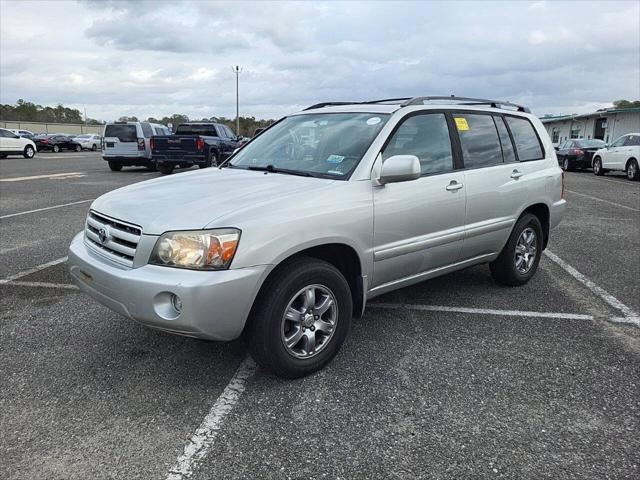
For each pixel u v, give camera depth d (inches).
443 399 125.2
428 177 160.7
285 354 128.6
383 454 104.9
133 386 130.7
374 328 167.6
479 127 187.2
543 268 240.4
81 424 114.5
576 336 162.2
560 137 1579.7
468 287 210.2
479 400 124.9
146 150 757.9
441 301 193.3
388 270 151.9
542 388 130.5
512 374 137.6
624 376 136.9
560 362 144.6
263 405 122.3
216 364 142.6
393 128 155.0
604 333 164.7
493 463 102.2
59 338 158.2
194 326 114.0
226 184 143.6
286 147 169.5
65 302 189.5
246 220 119.6
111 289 122.7
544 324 171.8
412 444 108.0
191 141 687.1
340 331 139.6
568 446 107.5
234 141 813.9
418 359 146.0
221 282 114.2
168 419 116.6
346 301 139.3
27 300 191.6
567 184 647.8
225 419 116.6
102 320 172.4
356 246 139.5
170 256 116.8
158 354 148.3
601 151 784.3
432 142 167.5
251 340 126.6
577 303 192.4
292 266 127.3
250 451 105.7
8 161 1090.7
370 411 120.0
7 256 254.1
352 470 100.3
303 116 184.7
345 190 138.6
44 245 277.1
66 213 378.6
